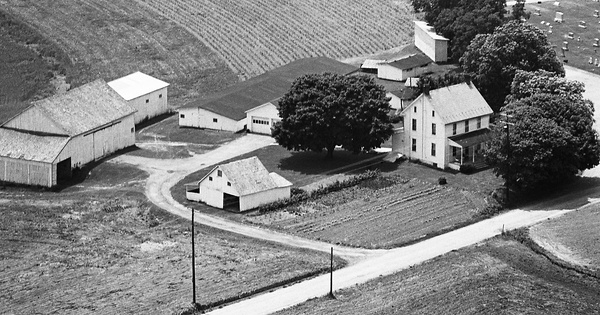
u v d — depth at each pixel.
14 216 166.25
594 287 140.50
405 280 142.25
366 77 187.25
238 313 133.88
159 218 166.25
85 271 147.62
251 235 159.25
